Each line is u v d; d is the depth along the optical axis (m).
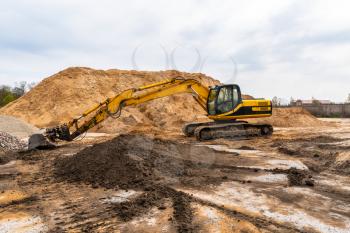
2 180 7.80
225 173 8.11
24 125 19.89
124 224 4.85
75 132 12.59
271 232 4.59
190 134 16.73
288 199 6.10
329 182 7.35
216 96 15.23
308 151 11.28
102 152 8.76
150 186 6.71
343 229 4.72
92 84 32.38
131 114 26.34
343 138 15.38
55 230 4.71
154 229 4.64
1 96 52.06
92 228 4.74
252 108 15.84
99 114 12.53
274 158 10.20
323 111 44.41
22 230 4.73
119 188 6.75
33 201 6.09
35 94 30.69
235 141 14.83
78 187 6.98
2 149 12.31
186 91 14.88
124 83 34.53
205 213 5.26
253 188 6.82
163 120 27.02
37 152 12.20
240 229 4.65
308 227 4.79
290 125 26.58
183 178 7.51
